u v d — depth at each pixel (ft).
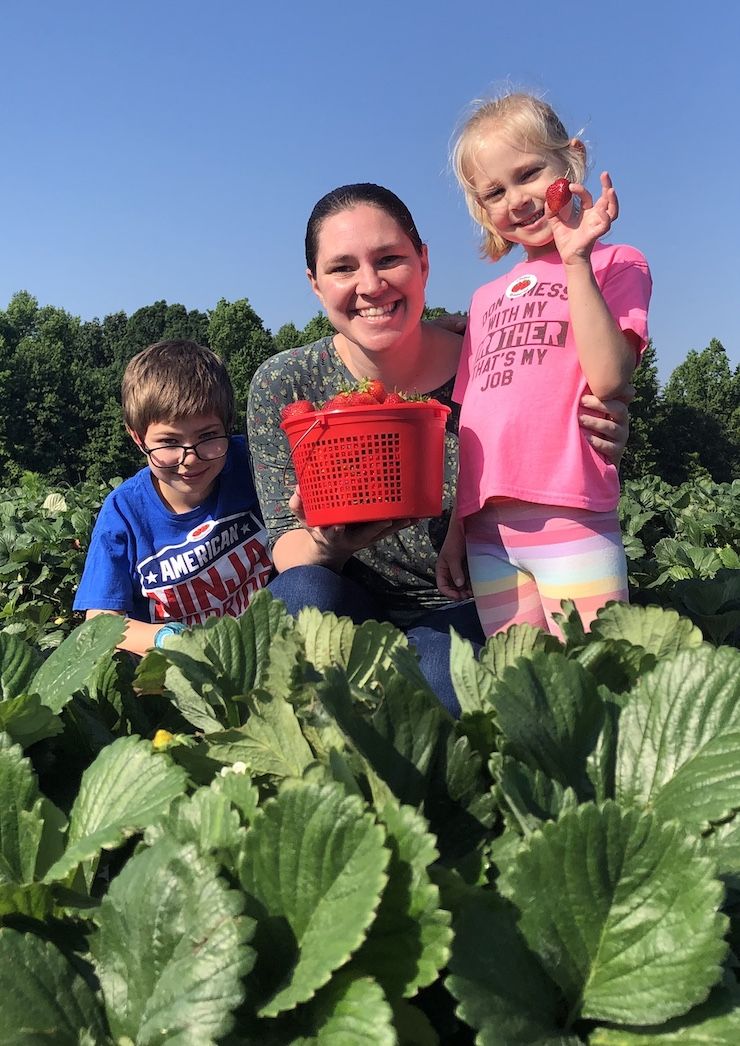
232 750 4.61
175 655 5.26
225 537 11.94
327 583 9.45
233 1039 3.05
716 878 3.17
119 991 3.20
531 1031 3.01
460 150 10.85
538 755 3.96
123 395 11.30
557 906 3.18
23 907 3.74
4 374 217.15
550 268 10.34
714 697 4.03
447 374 11.06
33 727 4.84
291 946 3.25
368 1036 2.87
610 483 9.48
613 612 5.32
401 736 4.00
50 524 25.91
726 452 264.31
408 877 3.16
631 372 9.30
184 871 3.14
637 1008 3.07
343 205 9.71
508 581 9.71
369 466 8.11
